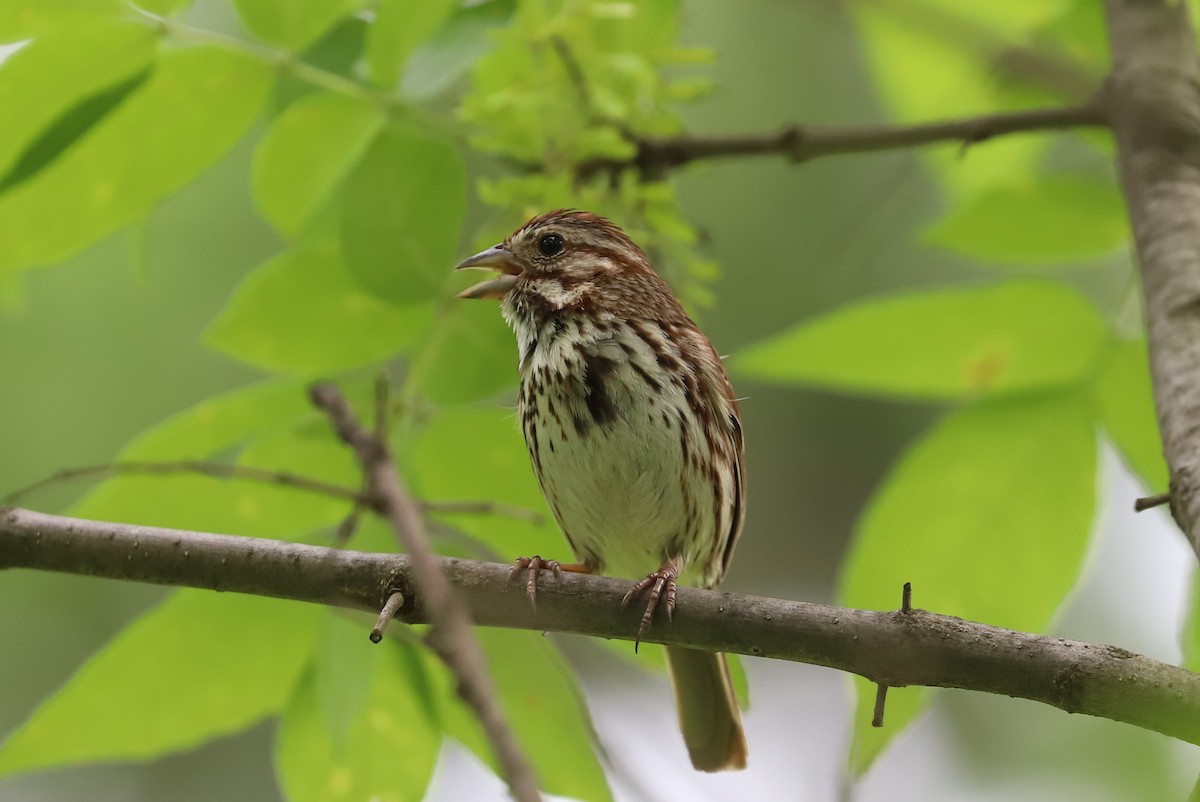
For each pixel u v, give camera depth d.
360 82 8.62
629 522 9.58
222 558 7.46
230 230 12.64
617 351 9.58
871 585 8.36
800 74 13.92
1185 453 6.81
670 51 9.19
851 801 7.72
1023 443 8.35
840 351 8.25
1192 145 8.21
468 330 8.53
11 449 12.16
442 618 5.07
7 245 8.38
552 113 9.12
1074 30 9.71
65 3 7.86
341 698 7.55
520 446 8.55
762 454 15.66
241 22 8.34
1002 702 13.50
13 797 14.50
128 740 7.66
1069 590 8.30
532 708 7.89
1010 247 8.79
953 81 10.48
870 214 13.02
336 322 8.47
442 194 8.16
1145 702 6.25
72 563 7.58
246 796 14.69
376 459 6.64
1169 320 7.44
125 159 8.37
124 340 12.51
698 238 9.54
